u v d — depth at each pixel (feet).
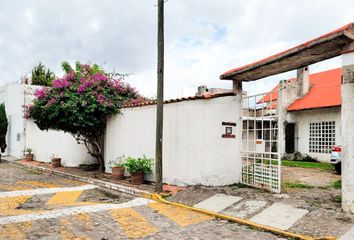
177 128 36.78
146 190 35.04
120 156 46.42
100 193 35.78
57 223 23.41
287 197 28.22
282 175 42.78
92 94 47.65
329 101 62.23
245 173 34.68
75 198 33.01
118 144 46.93
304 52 25.36
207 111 34.55
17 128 82.07
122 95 51.67
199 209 27.71
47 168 57.52
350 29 21.81
